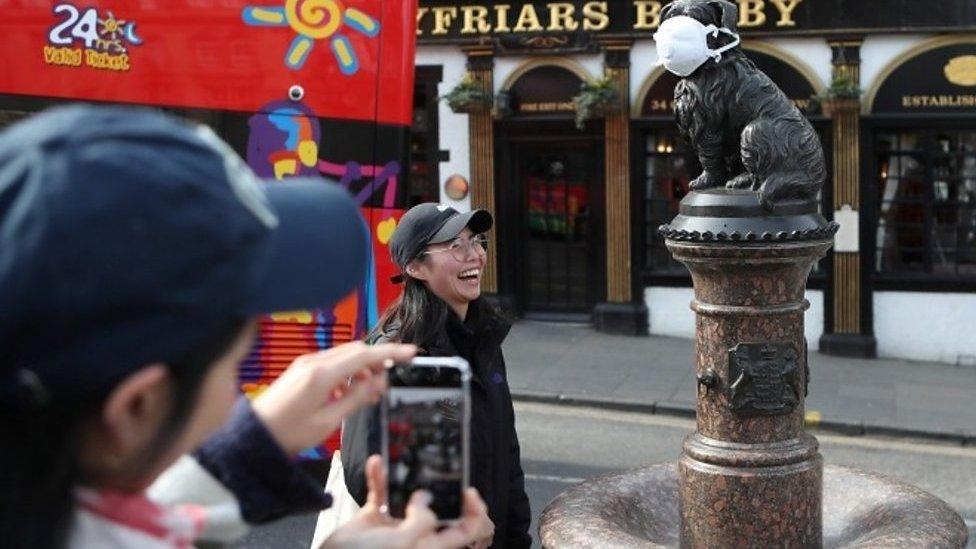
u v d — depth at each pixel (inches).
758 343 152.3
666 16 154.9
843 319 517.3
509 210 562.3
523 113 552.7
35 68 274.2
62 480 42.1
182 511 53.8
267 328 272.7
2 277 37.3
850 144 508.1
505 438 150.3
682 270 544.1
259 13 274.2
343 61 275.1
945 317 511.8
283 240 49.8
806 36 510.9
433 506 64.6
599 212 550.0
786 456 152.6
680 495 158.7
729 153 157.2
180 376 42.4
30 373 38.8
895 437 404.2
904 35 500.7
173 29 273.3
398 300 151.8
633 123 538.6
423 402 65.4
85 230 37.9
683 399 438.3
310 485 61.1
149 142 40.4
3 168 38.7
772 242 147.8
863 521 160.2
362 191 275.0
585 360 498.9
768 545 152.9
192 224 39.9
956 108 500.7
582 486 168.6
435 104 561.3
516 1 541.6
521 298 571.5
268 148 274.1
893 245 517.0
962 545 145.0
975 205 508.1
